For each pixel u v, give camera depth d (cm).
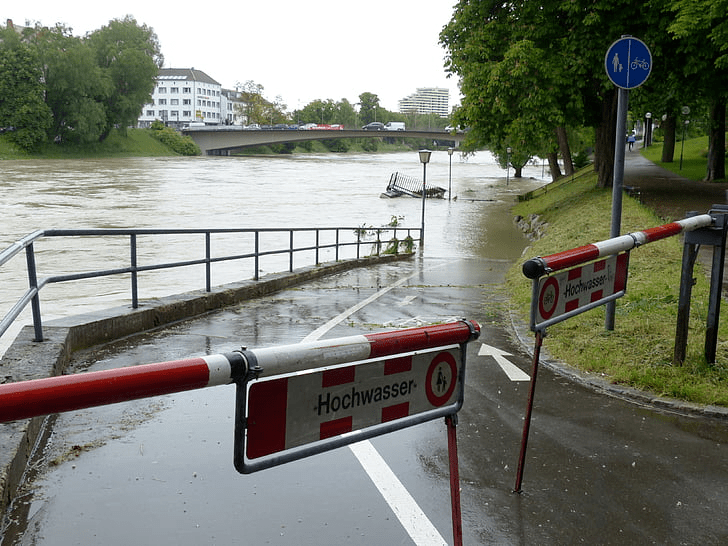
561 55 2691
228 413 540
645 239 518
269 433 236
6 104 10031
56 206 4253
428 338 278
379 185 6738
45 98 10550
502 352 738
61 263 2291
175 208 4328
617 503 412
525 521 388
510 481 437
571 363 680
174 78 19112
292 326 897
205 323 898
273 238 3152
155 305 867
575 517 394
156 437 489
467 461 465
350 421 261
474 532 375
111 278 2014
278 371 233
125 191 5450
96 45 11425
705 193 3017
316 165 10738
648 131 7731
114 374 198
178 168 8900
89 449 464
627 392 596
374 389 268
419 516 390
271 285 1270
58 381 188
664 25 2469
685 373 616
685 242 622
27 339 639
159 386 205
